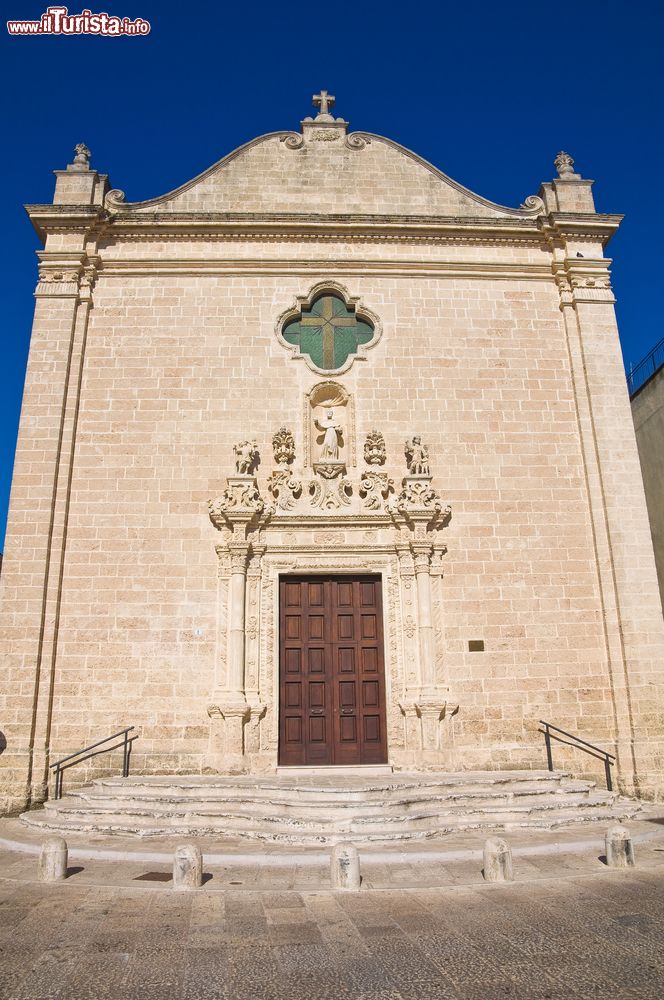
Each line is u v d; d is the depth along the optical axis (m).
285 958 6.25
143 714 14.50
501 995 5.48
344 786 12.12
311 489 16.06
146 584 15.23
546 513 16.27
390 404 16.84
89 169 18.45
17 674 14.30
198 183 18.34
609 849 9.38
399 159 18.94
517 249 18.34
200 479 16.00
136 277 17.38
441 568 15.70
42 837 11.22
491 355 17.38
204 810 11.62
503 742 14.81
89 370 16.61
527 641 15.41
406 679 15.04
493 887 8.45
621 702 14.94
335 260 17.69
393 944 6.57
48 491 15.41
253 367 16.88
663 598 19.92
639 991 5.52
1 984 5.73
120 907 7.73
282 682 15.20
